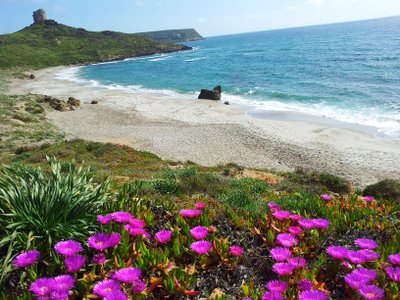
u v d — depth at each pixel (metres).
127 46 178.38
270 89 59.84
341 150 29.28
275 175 18.14
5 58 123.81
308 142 31.67
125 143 34.44
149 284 3.31
